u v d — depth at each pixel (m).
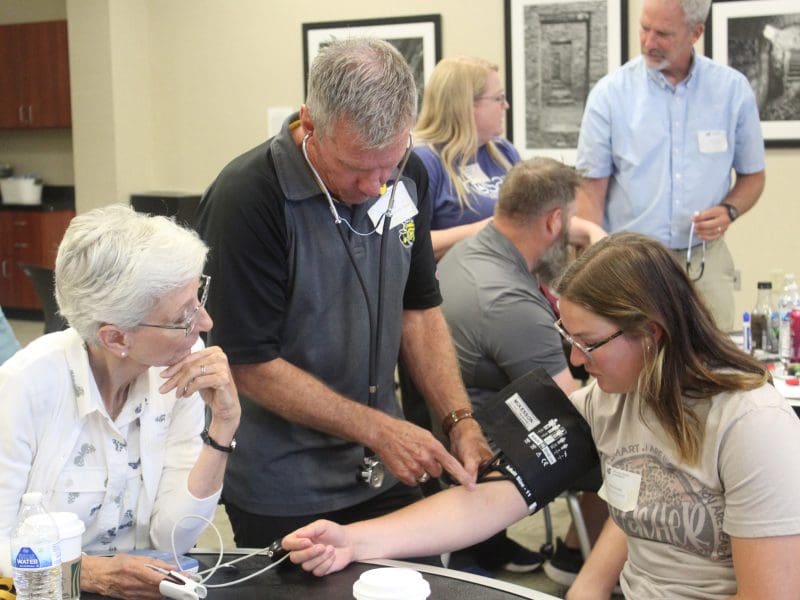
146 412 1.67
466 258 2.63
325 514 2.03
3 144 8.12
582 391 1.87
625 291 1.55
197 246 1.56
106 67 6.72
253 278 1.88
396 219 2.02
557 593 3.16
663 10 3.39
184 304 1.52
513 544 3.37
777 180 5.20
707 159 3.60
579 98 5.64
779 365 3.08
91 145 6.87
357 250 1.96
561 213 2.55
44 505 1.59
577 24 5.58
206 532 3.73
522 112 5.77
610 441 1.74
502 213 2.60
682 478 1.60
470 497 1.82
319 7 6.29
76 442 1.61
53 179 7.99
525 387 1.90
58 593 1.36
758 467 1.49
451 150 3.27
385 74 1.70
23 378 1.57
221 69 6.64
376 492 2.08
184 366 1.60
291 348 1.97
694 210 3.62
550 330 2.54
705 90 3.60
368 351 2.02
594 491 2.87
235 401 1.64
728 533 1.54
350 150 1.71
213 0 6.58
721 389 1.56
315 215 1.90
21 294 7.83
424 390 2.19
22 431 1.56
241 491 2.03
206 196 1.98
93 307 1.49
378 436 1.90
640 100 3.64
